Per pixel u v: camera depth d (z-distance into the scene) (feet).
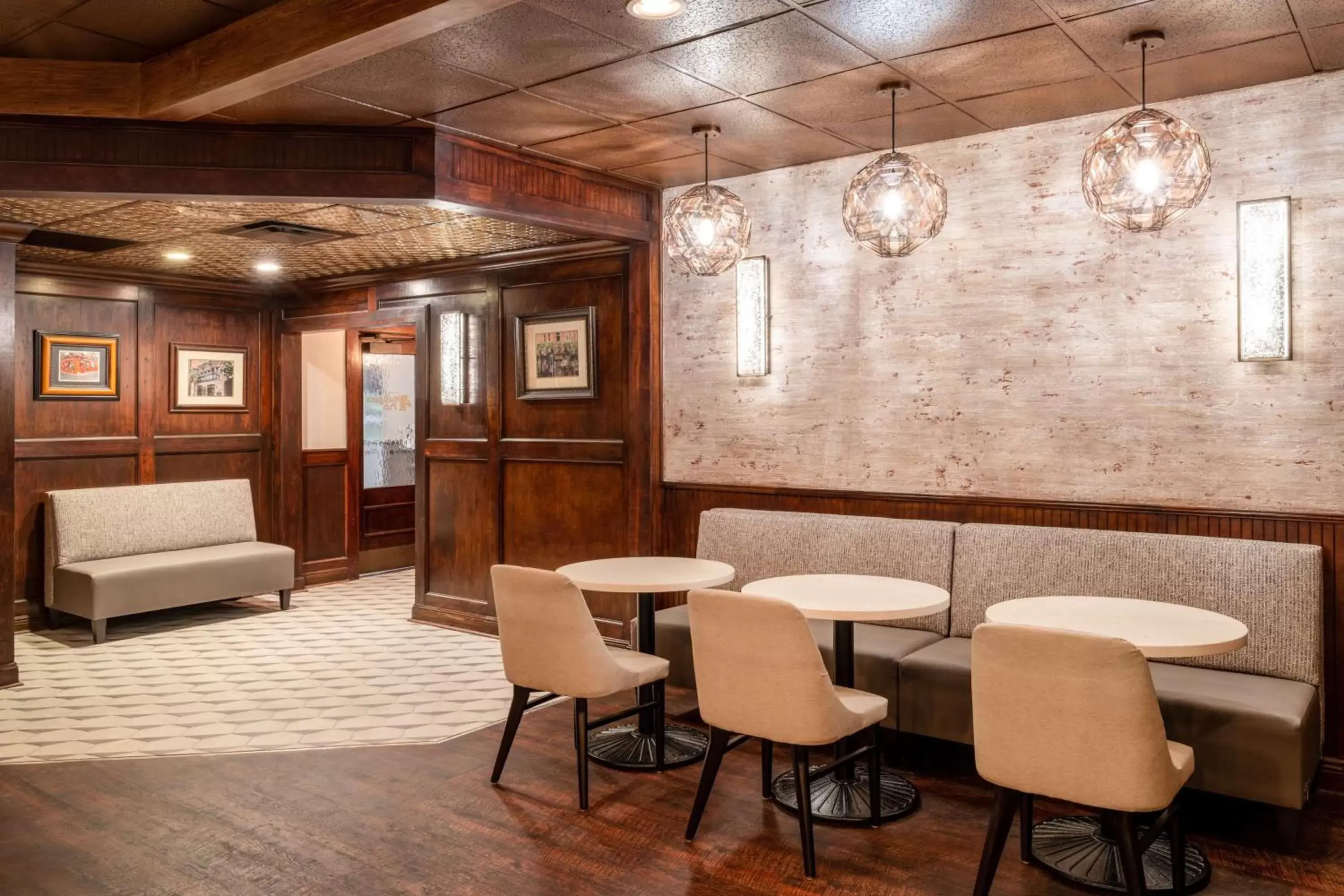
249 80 11.43
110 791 12.76
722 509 17.79
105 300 24.07
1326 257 12.80
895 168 13.26
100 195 13.80
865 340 16.84
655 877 10.32
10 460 17.85
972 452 15.79
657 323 19.31
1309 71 12.67
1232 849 10.98
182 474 25.66
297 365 27.58
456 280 22.65
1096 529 14.38
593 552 20.29
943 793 12.72
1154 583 13.26
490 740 14.74
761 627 10.36
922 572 15.23
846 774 12.43
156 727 15.40
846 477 17.15
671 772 13.39
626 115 14.17
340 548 29.01
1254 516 13.35
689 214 15.06
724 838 11.29
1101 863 10.39
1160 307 14.05
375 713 16.08
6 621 17.80
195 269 23.77
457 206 15.20
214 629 22.63
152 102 12.66
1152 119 11.44
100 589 21.18
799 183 17.46
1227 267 13.51
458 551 22.84
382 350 30.68
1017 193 15.20
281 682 18.03
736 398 18.45
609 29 11.02
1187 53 12.01
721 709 10.94
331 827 11.61
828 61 12.15
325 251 21.07
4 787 12.92
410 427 31.53
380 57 11.74
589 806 12.19
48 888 10.11
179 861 10.73
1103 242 14.47
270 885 10.17
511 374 21.65
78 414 23.66
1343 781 12.71
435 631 22.40
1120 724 8.53
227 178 14.01
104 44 12.21
